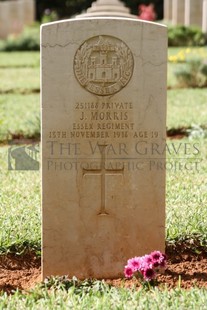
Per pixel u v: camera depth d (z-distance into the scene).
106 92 5.13
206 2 25.50
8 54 26.72
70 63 5.07
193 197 6.67
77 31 5.05
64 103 5.12
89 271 5.32
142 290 4.84
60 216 5.24
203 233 5.75
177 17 29.98
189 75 15.12
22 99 13.72
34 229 5.88
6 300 4.71
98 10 13.15
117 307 4.46
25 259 5.65
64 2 45.19
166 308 4.44
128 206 5.27
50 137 5.15
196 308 4.39
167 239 5.70
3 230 5.81
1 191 7.09
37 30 31.61
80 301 4.65
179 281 4.96
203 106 12.12
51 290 5.02
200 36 25.19
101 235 5.29
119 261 5.32
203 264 5.51
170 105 12.39
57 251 5.28
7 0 42.88
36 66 20.78
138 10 41.94
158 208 5.28
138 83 5.14
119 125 5.18
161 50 5.11
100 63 5.10
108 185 5.24
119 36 5.08
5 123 10.82
